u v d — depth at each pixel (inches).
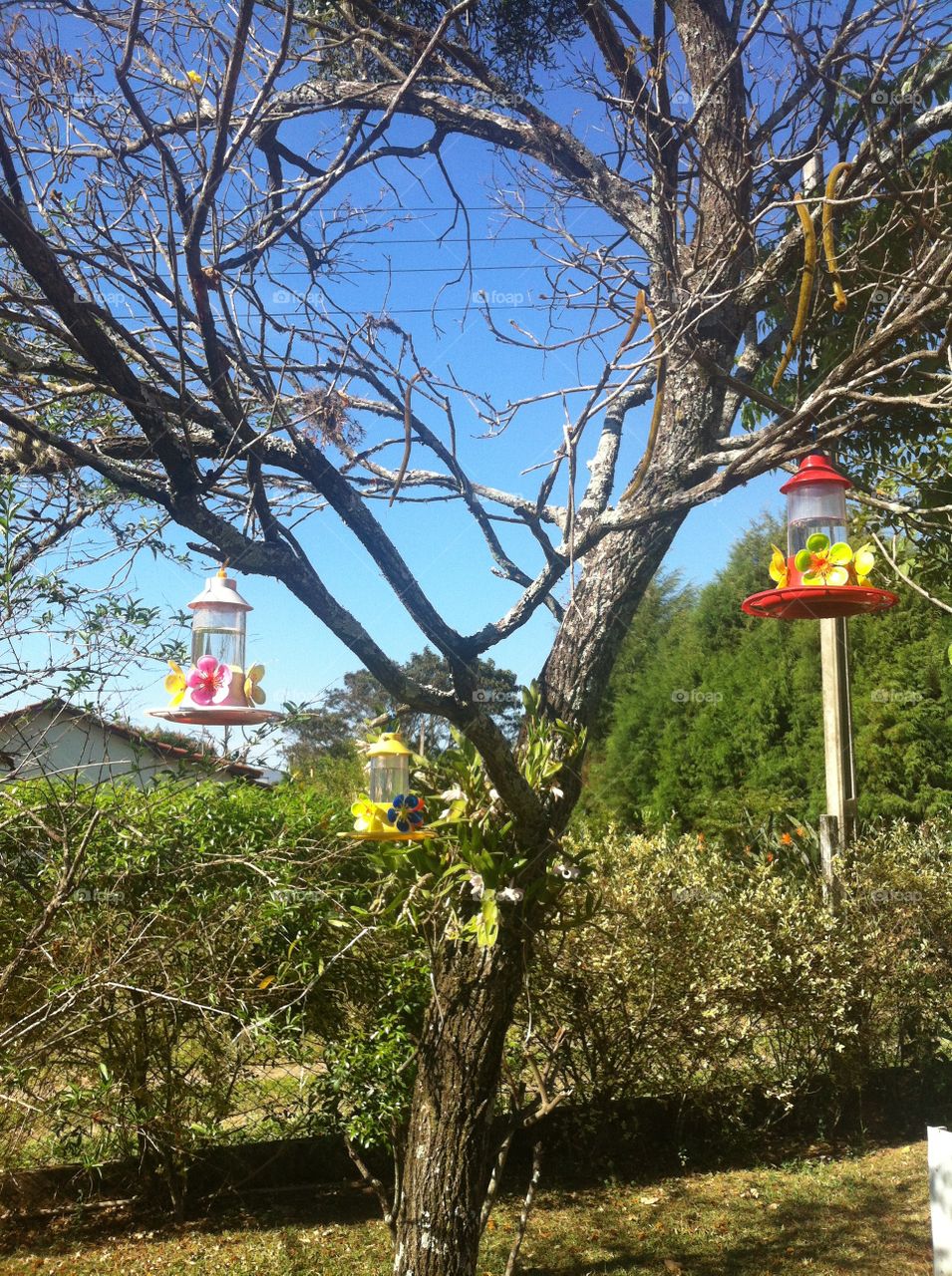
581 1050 246.8
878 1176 237.0
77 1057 191.3
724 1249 196.7
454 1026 143.5
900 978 277.3
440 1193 141.2
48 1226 204.7
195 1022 193.0
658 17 150.6
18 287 135.4
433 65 163.3
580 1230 207.8
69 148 127.6
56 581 135.8
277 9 125.6
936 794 625.0
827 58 133.2
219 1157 218.4
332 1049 202.5
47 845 169.8
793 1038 267.0
